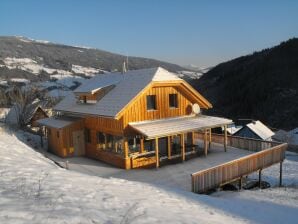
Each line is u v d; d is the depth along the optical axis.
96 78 28.73
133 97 21.03
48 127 26.12
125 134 21.09
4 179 10.69
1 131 28.30
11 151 18.06
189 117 24.45
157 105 22.80
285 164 31.67
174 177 19.23
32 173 11.98
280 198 17.97
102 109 22.45
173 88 23.67
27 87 52.72
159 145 23.89
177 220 8.43
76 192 9.77
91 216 7.59
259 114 97.56
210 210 11.43
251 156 20.53
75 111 25.52
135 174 20.00
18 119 37.56
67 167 21.30
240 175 19.80
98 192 10.20
